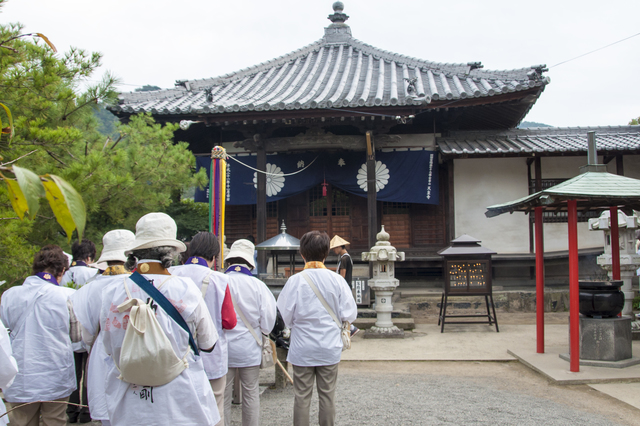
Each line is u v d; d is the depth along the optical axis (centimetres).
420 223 1348
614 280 675
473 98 1139
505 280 1301
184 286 262
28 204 123
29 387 374
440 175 1347
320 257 403
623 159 1295
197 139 1455
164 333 245
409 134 1336
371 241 1155
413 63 1578
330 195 1388
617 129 1367
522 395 536
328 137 1212
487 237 1284
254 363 389
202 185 1020
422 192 1251
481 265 918
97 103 782
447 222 1310
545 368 618
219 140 1398
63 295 398
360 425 452
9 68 650
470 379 612
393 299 1172
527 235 1273
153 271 265
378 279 896
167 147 1011
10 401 377
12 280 597
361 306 1037
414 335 897
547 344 777
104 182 735
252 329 394
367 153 1169
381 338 874
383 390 569
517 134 1357
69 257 570
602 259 855
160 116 1259
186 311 256
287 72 1644
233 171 1347
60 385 387
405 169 1257
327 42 1823
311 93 1299
